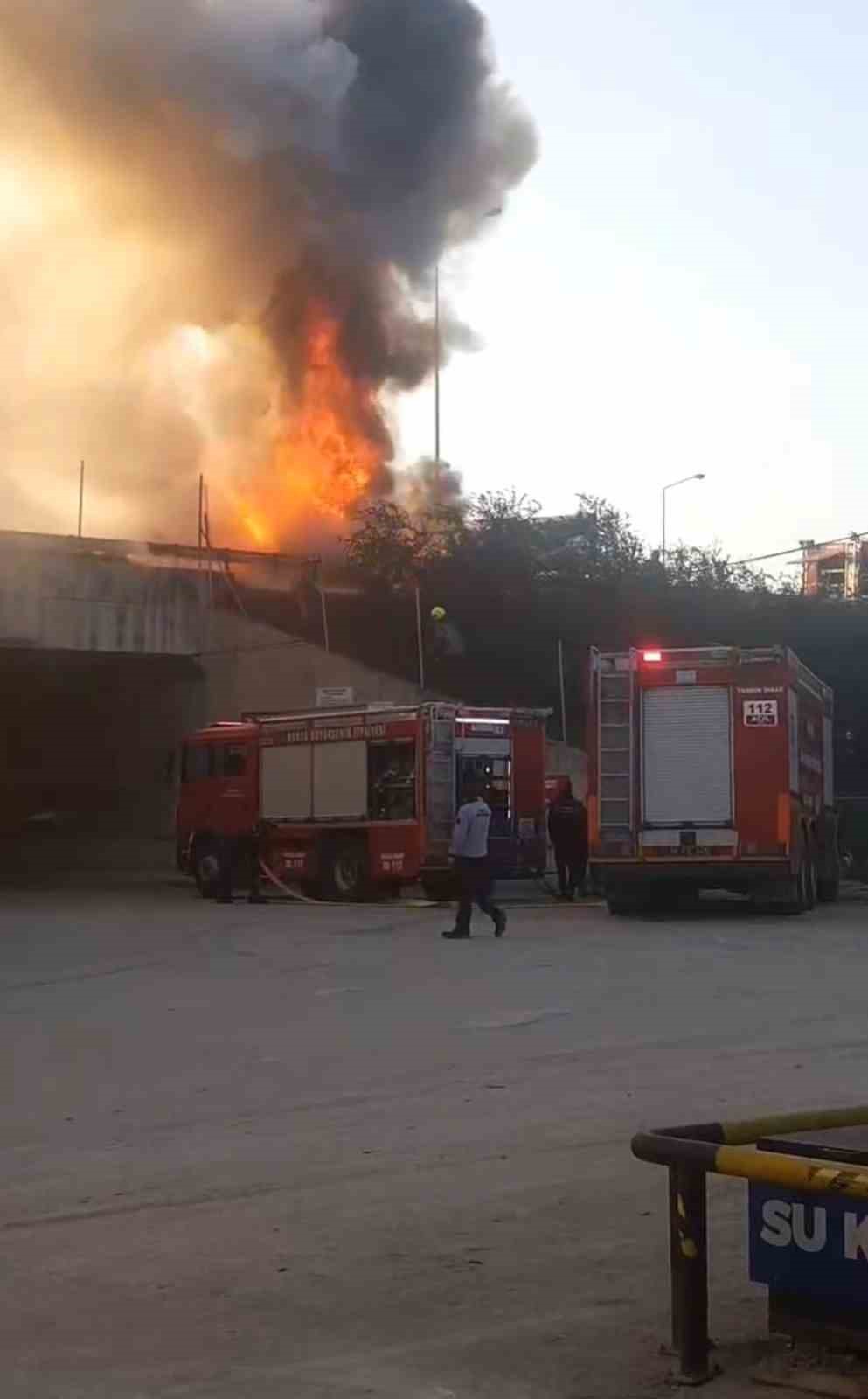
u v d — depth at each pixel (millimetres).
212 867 27766
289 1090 9531
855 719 42156
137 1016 12781
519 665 41531
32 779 40062
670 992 14062
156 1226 6586
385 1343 5168
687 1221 4832
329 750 26391
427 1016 12641
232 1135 8305
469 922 19375
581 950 17797
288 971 15938
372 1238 6363
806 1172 4461
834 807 27547
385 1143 8078
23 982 15250
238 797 27516
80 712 38969
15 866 39188
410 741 25406
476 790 19781
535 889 29562
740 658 22203
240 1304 5574
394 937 19531
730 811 22203
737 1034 11656
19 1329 5336
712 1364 4883
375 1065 10398
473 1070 10164
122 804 37875
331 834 26344
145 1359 5039
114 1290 5746
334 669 35625
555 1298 5609
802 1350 4863
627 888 22703
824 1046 11070
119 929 21109
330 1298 5629
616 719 22562
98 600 32531
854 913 24031
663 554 44812
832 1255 4730
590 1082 9703
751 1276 4957
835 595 48219
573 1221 6598
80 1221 6676
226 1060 10656
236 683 34969
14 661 35719
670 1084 9617
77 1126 8547
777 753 22094
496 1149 7918
